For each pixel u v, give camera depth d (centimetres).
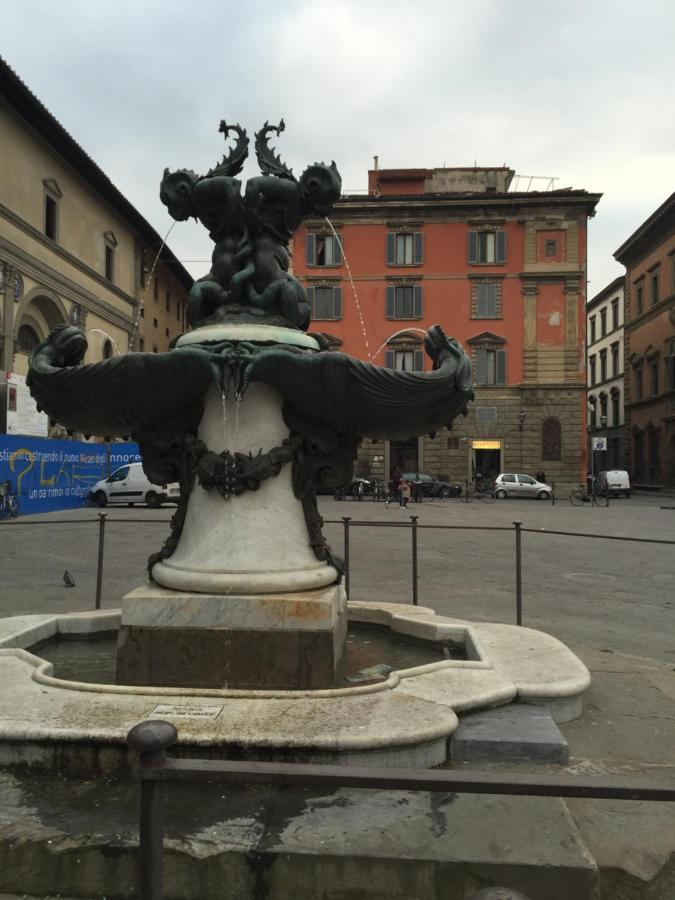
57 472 2448
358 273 4081
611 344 6209
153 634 358
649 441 5162
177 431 411
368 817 246
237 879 222
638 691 425
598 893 219
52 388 388
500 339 4016
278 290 415
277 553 383
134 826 237
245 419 393
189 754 265
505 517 2314
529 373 4012
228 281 422
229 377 367
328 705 306
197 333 398
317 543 404
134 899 223
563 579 1038
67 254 3072
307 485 409
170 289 4812
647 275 5175
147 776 159
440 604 825
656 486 4941
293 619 353
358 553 1342
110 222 3631
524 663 389
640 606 830
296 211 432
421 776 155
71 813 245
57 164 3020
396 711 300
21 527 1862
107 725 278
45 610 770
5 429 2314
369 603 570
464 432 4041
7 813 245
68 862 225
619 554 1355
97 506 2655
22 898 224
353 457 419
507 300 4038
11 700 308
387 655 462
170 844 225
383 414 387
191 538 394
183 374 368
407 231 4062
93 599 837
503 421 4034
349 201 4047
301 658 350
